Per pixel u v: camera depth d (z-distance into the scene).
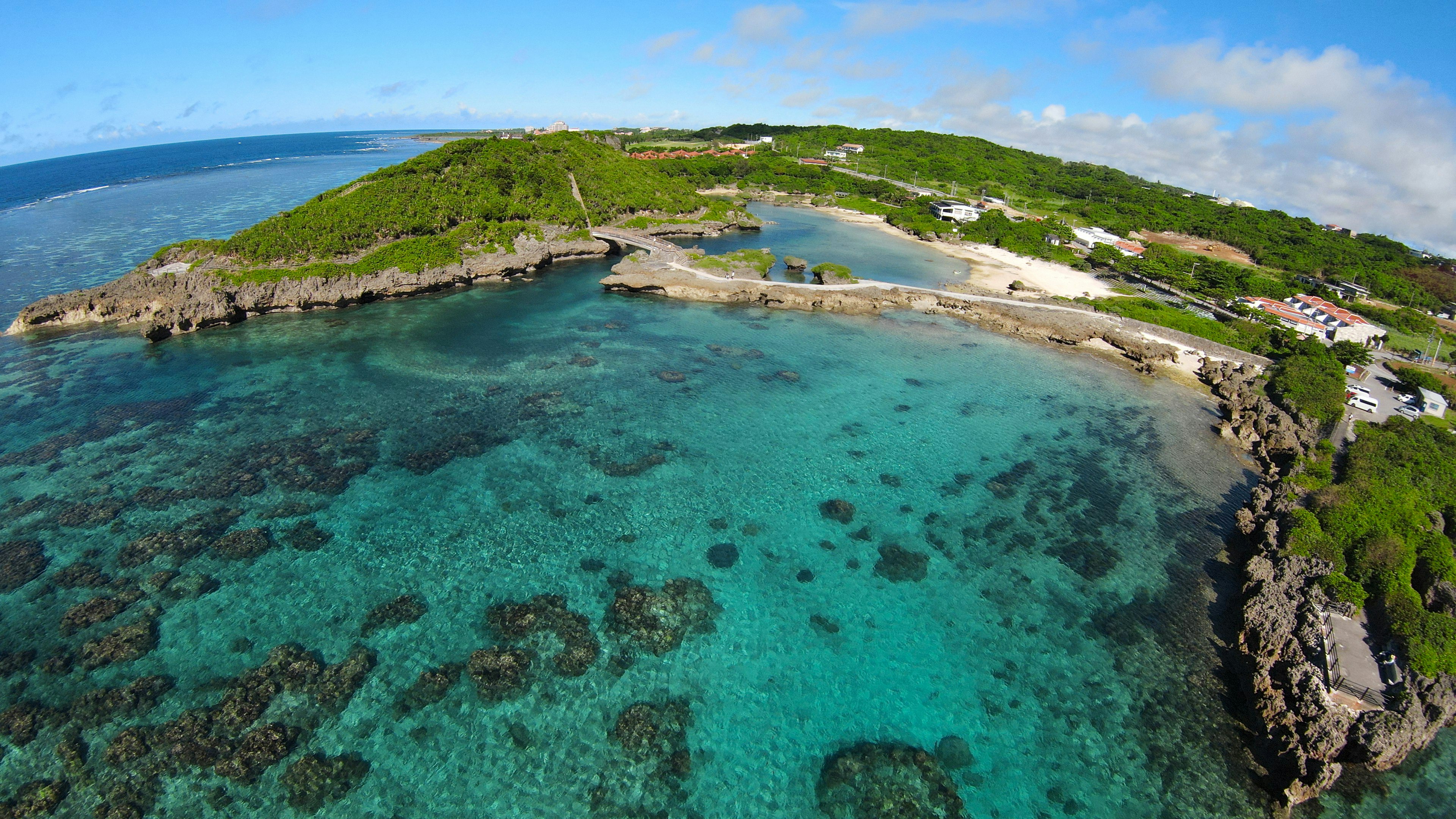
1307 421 53.09
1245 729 27.80
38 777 23.48
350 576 33.72
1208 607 34.56
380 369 58.91
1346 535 36.72
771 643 31.14
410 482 41.94
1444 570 33.44
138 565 33.69
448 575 34.12
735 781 24.86
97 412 49.41
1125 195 181.38
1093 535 40.00
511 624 31.19
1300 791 24.84
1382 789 25.42
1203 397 61.31
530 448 46.34
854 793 24.67
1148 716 28.27
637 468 44.47
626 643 30.59
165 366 58.53
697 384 57.97
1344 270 112.50
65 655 28.23
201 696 26.75
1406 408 57.53
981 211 151.38
